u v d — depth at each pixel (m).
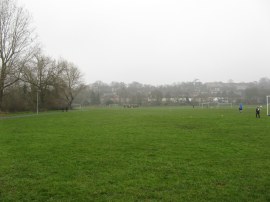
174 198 8.30
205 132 23.42
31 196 8.56
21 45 59.31
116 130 25.41
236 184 9.42
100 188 9.16
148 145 17.09
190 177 10.25
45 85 78.94
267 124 29.62
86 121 36.94
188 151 15.04
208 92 178.38
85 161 12.85
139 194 8.62
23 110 72.06
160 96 155.75
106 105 151.75
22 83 72.88
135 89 185.88
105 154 14.41
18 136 21.70
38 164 12.35
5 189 9.16
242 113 54.47
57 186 9.39
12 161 12.94
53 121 37.53
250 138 19.66
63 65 88.94
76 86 106.50
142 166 11.89
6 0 49.88
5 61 50.25
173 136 21.09
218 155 13.92
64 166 11.99
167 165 12.04
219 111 66.31
